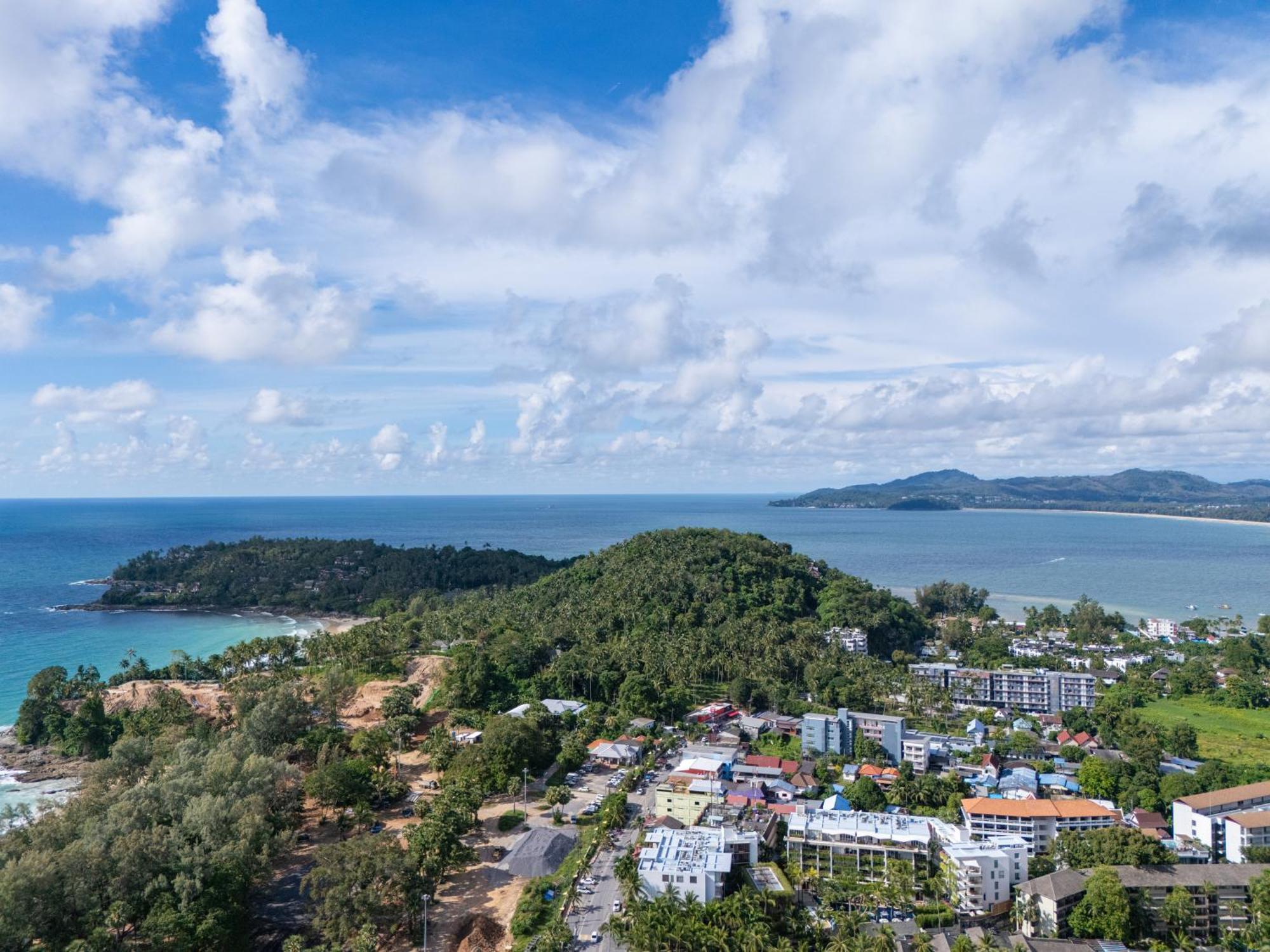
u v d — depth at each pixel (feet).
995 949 390.63
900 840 486.38
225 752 571.69
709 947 393.70
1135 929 426.10
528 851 506.07
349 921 414.82
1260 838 486.38
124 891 408.67
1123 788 600.39
